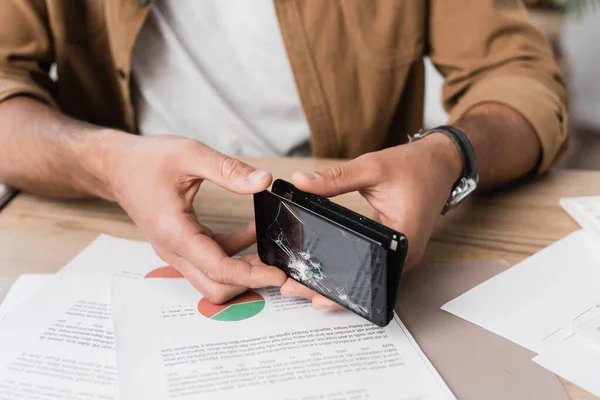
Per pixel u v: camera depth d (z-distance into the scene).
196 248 0.52
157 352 0.46
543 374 0.44
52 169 0.70
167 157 0.55
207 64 0.96
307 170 0.81
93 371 0.44
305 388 0.42
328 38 0.88
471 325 0.50
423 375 0.44
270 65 0.94
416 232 0.53
